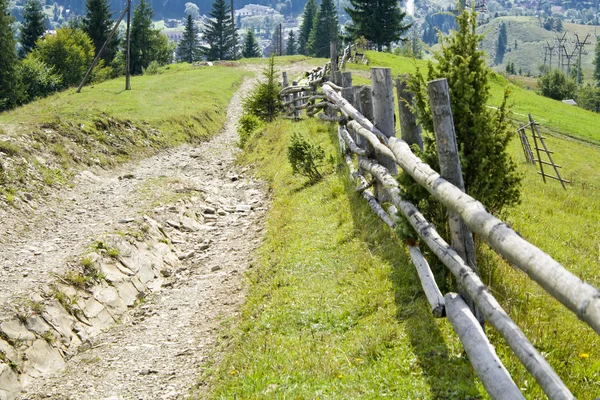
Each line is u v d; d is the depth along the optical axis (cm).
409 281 633
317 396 477
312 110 1750
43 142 1570
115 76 6625
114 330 791
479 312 493
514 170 649
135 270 939
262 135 1936
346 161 1153
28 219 1170
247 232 1114
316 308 651
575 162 2195
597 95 8125
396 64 4338
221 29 10662
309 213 1003
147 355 699
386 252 720
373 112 872
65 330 750
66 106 2189
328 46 9919
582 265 721
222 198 1409
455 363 473
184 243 1114
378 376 483
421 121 615
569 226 926
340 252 789
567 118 3322
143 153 1964
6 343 673
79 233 1092
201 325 760
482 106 595
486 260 586
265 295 750
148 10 7081
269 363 562
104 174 1642
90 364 693
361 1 6538
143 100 2820
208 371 622
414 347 507
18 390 635
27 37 6619
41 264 914
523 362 347
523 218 909
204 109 2877
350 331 585
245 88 4372
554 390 309
